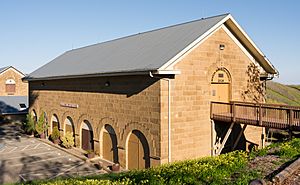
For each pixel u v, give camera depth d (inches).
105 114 732.0
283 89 2065.7
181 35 696.4
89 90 795.4
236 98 729.0
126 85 660.7
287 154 356.2
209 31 642.2
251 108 658.2
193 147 629.6
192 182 277.7
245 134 740.0
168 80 585.3
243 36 712.4
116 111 692.7
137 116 630.5
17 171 668.7
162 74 573.3
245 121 604.4
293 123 535.8
